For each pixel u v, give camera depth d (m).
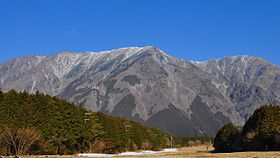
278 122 139.50
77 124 133.38
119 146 170.62
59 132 125.12
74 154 132.75
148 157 102.69
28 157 93.38
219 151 168.62
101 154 140.88
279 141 131.50
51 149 121.75
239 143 154.50
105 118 164.00
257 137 140.62
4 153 105.94
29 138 110.38
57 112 125.44
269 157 84.94
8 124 111.81
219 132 172.00
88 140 144.38
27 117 116.56
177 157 99.88
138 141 197.25
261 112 145.38
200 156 104.38
